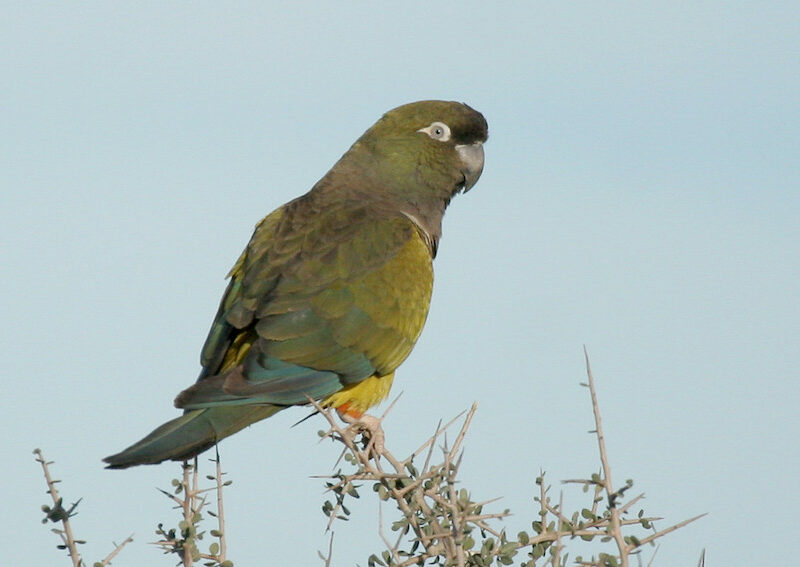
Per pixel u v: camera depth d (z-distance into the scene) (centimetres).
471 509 707
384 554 780
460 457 693
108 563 697
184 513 774
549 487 761
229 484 784
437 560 782
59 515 713
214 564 764
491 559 749
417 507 803
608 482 688
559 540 659
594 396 697
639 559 686
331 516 813
